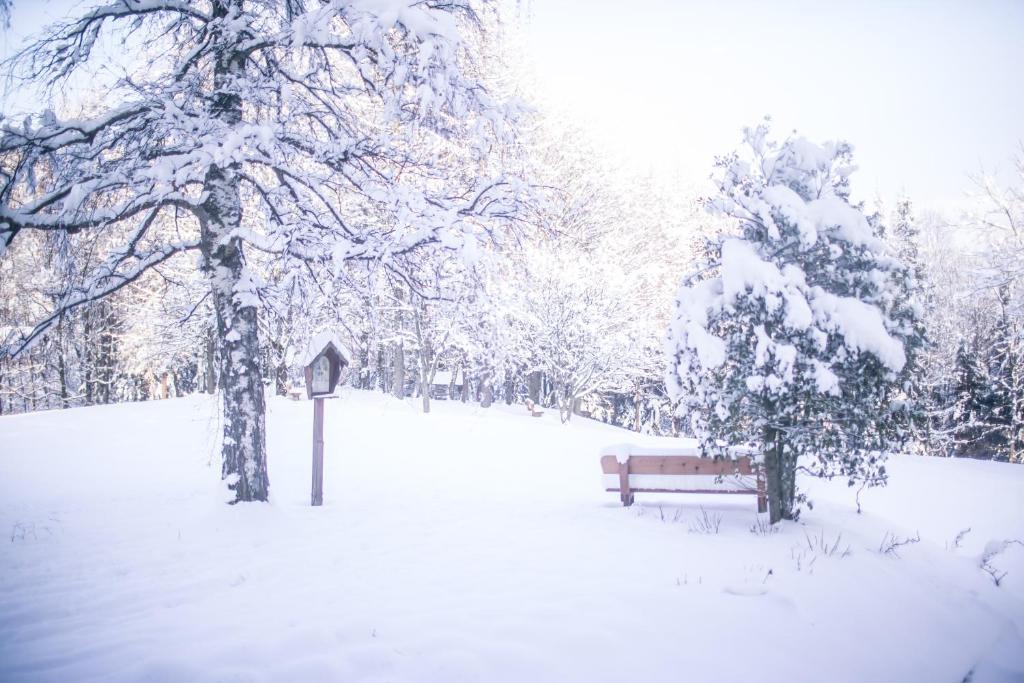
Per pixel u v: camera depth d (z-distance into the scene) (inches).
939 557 252.4
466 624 164.7
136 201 304.8
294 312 351.9
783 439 262.7
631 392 1541.6
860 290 259.4
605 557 227.8
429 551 249.3
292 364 387.2
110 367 1217.4
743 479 307.1
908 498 516.7
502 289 361.1
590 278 1157.7
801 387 241.1
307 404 954.1
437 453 629.9
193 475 515.8
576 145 1322.6
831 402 251.1
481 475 511.5
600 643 153.1
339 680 135.3
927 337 262.1
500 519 315.3
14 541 289.9
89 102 342.0
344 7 297.4
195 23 353.4
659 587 192.4
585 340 1147.9
